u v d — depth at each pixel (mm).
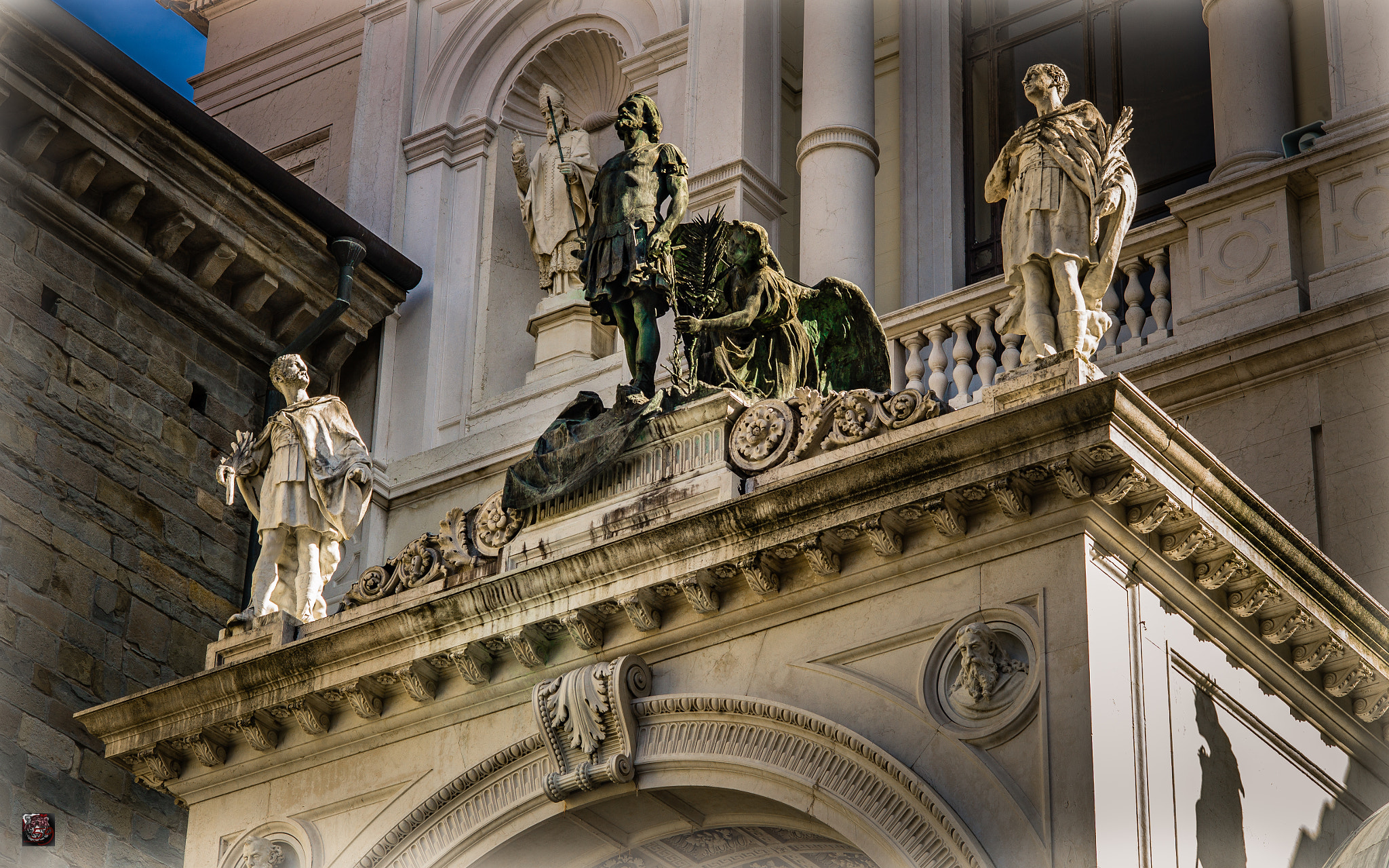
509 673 19641
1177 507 17062
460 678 19891
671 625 18828
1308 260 24312
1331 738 19219
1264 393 23547
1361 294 23188
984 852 16391
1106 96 28859
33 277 27953
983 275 28844
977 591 17406
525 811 19188
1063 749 16391
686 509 19016
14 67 27281
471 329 31172
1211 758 17453
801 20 31250
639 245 20562
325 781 20547
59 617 26984
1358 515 22562
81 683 27047
